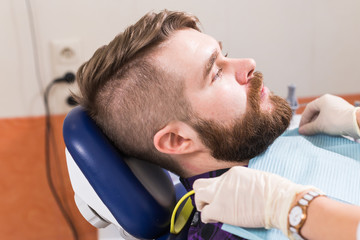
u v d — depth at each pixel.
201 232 0.75
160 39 0.75
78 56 1.46
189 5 1.45
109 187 0.70
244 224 0.62
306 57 1.54
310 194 0.56
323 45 1.52
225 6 1.46
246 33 1.49
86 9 1.42
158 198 0.76
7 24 1.39
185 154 0.80
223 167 0.80
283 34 1.50
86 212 0.82
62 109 1.52
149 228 0.73
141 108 0.75
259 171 0.65
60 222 1.68
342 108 0.88
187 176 0.83
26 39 1.42
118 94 0.75
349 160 0.78
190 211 0.86
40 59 1.45
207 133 0.75
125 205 0.71
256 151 0.78
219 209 0.65
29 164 1.59
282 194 0.58
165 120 0.75
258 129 0.77
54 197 1.65
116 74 0.74
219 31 1.49
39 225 1.68
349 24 1.49
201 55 0.74
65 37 1.44
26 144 1.56
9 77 1.46
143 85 0.73
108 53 0.74
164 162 0.82
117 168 0.72
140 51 0.74
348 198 0.68
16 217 1.67
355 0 1.46
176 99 0.74
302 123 0.97
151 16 0.77
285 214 0.56
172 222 0.78
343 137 0.88
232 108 0.75
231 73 0.78
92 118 0.79
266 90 0.81
